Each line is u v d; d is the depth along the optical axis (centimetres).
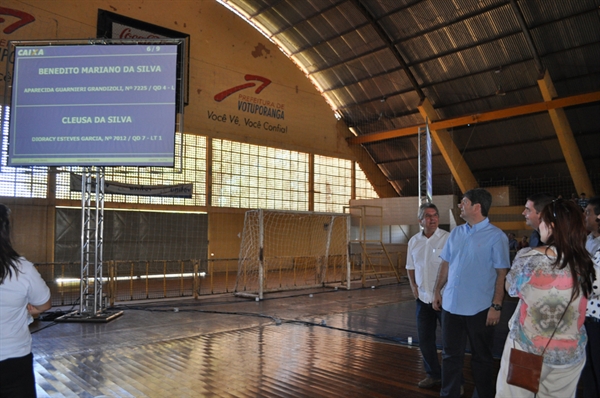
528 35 1636
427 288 407
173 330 691
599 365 292
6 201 1393
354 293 1184
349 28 1956
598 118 1798
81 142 745
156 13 1733
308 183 2231
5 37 1408
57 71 750
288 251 2097
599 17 1548
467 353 543
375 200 2309
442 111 2136
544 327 228
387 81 2120
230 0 1977
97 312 801
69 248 1526
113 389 416
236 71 1970
